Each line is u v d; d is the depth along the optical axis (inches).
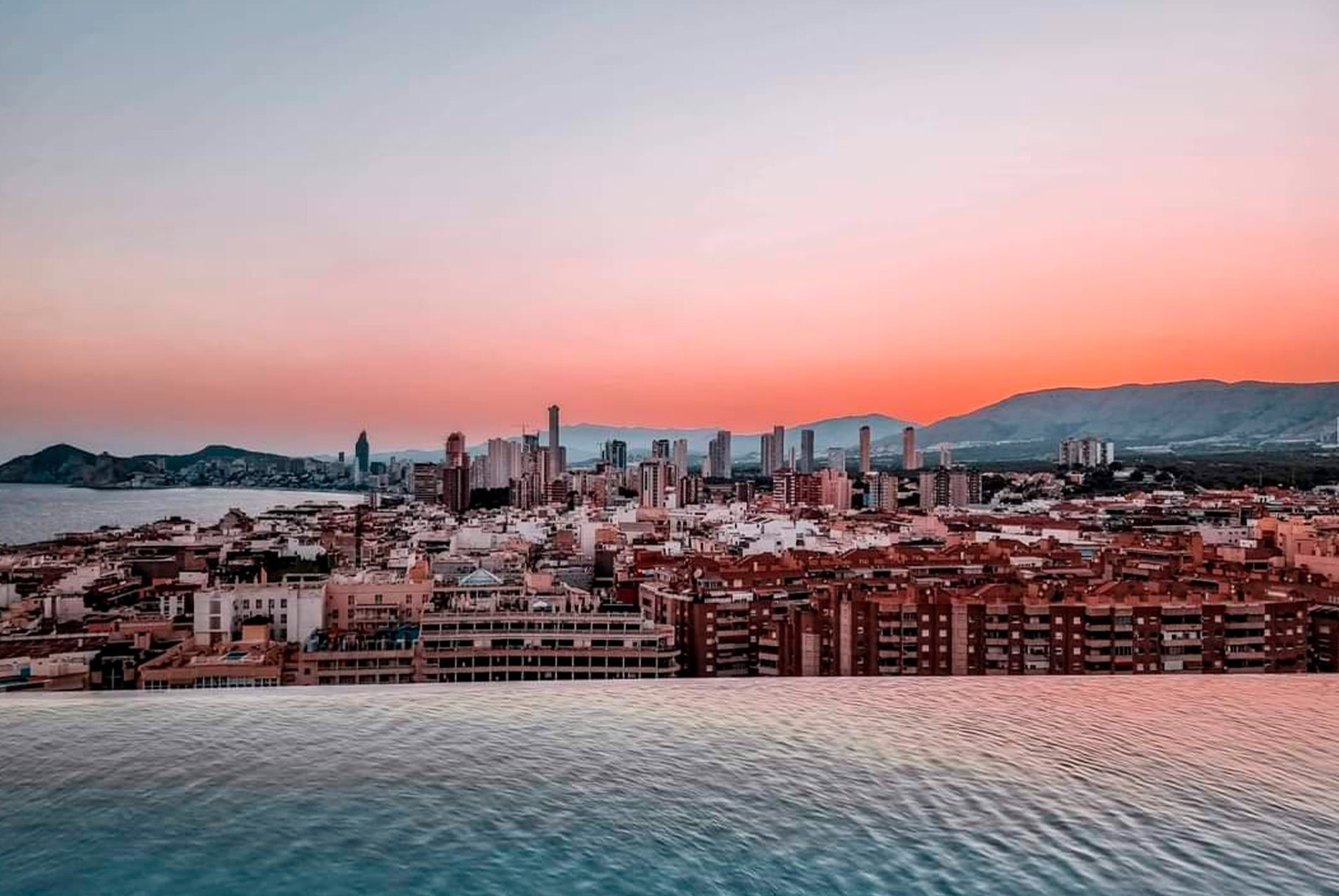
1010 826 526.6
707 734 677.3
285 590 4658.0
